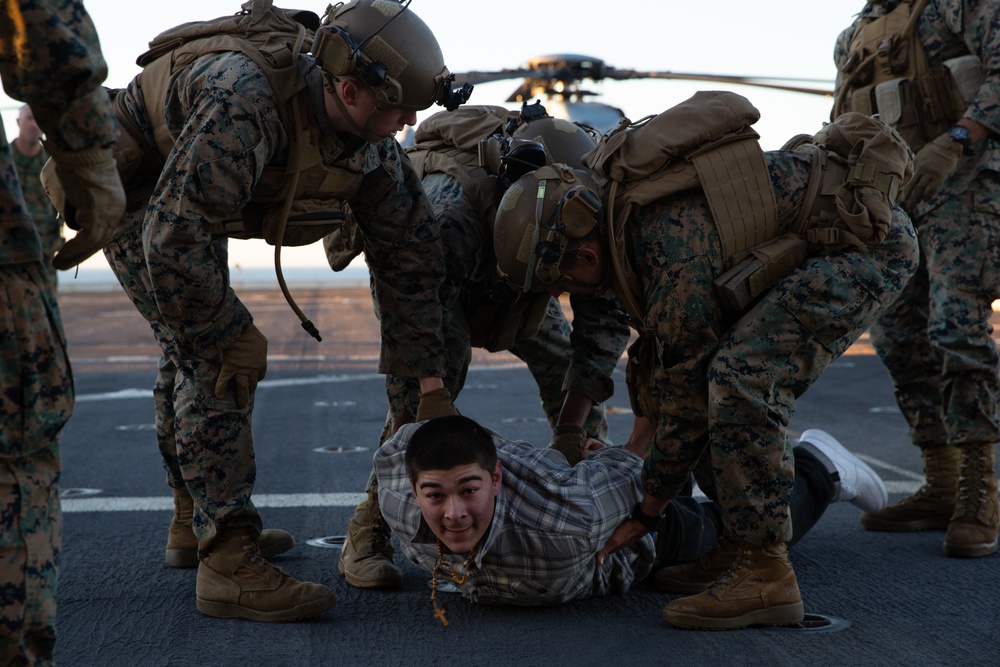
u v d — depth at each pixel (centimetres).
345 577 285
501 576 245
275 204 241
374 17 223
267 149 227
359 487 418
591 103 1554
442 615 235
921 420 341
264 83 227
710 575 270
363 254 288
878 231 228
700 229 223
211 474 246
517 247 232
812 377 234
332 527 349
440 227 272
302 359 1119
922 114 314
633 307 235
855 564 297
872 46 329
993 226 309
